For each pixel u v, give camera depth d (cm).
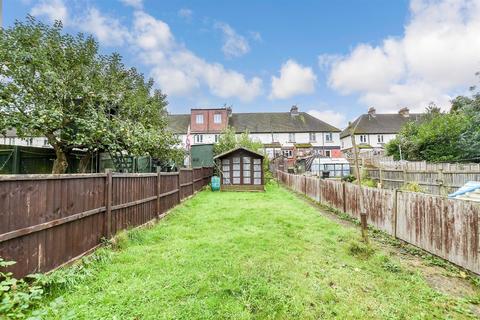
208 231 677
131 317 292
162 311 306
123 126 1003
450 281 421
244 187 1833
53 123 875
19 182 321
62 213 396
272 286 373
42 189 359
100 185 507
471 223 433
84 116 973
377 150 3481
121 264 439
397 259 518
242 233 658
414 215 581
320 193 1223
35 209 345
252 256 494
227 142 2473
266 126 4031
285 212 953
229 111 4200
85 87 974
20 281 298
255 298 342
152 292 345
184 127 3928
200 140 3803
